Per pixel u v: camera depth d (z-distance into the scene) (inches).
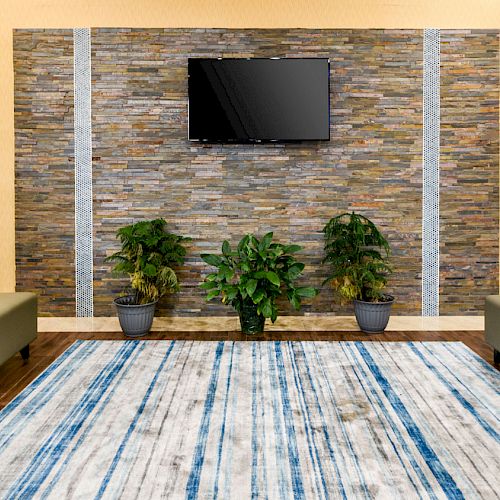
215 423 82.3
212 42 152.3
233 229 155.7
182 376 104.5
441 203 156.0
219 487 63.7
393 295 157.9
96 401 91.0
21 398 92.3
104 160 153.6
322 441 76.1
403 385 99.4
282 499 61.1
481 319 155.6
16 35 151.2
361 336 138.5
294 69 149.8
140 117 152.9
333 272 156.6
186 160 154.0
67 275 156.1
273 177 154.8
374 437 77.4
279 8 152.3
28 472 67.1
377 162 154.9
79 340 132.4
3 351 102.0
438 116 154.2
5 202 154.3
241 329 143.3
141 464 69.3
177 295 157.2
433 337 137.3
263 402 91.0
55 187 154.1
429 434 78.4
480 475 66.6
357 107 153.9
